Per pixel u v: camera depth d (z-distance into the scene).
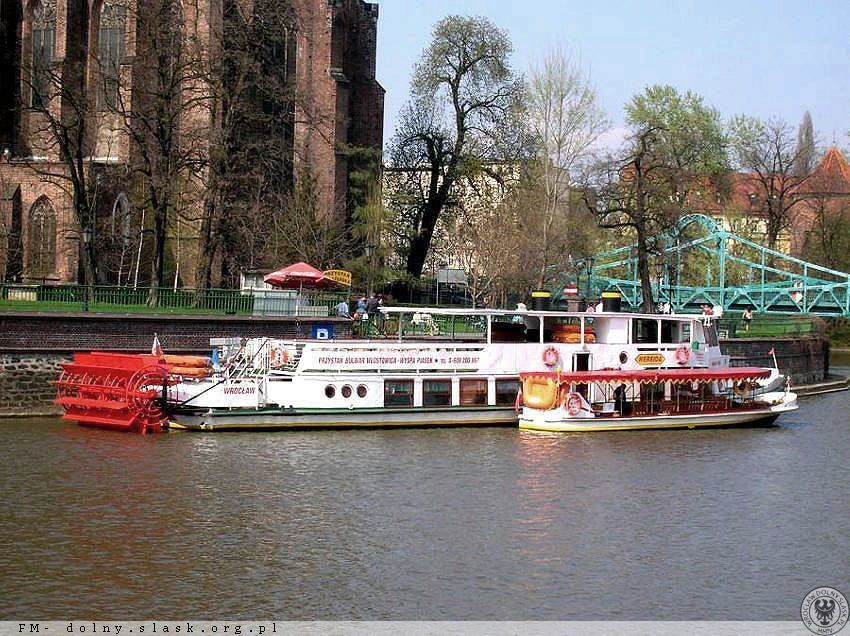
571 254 112.25
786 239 168.12
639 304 116.12
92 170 101.69
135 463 50.31
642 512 44.84
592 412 63.00
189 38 91.81
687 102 151.88
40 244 110.12
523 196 112.50
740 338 96.00
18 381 63.00
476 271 109.56
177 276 98.88
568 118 107.12
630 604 34.16
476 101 123.19
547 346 64.12
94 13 118.50
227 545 38.75
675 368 67.50
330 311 79.88
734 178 167.75
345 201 121.81
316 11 124.56
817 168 178.12
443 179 123.19
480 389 62.97
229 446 54.69
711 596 35.00
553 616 33.03
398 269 118.31
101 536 39.38
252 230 99.00
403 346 61.41
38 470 48.62
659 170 121.62
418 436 59.16
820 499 47.81
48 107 112.88
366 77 138.38
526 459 54.19
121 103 88.12
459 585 35.41
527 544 39.84
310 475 49.16
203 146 90.75
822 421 72.81
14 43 120.50
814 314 111.00
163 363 59.53
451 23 121.69
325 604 33.50
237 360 62.50
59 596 33.59
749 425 67.88
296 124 119.19
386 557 37.97
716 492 48.78
